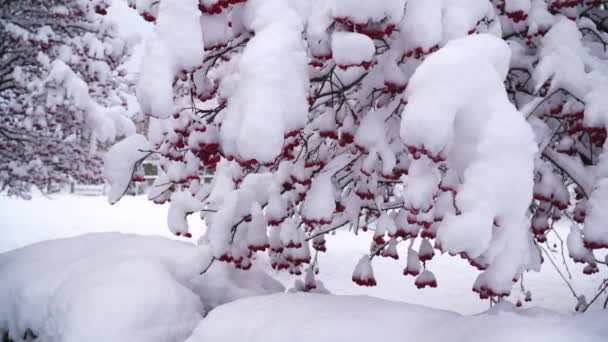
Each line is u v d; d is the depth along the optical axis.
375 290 8.36
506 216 1.75
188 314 3.23
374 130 2.83
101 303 3.03
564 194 3.27
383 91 2.97
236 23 2.34
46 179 9.78
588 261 3.69
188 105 2.83
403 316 2.46
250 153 1.90
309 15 2.26
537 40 3.30
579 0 2.88
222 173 4.22
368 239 13.66
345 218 4.36
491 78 1.83
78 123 8.72
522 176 1.75
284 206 3.50
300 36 2.15
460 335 2.11
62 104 7.98
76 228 14.23
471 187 1.74
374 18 2.04
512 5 2.69
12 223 14.64
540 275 9.50
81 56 8.83
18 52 8.26
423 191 2.27
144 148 3.46
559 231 14.35
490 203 1.71
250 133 1.88
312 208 3.28
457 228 1.71
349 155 3.58
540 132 3.10
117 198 3.44
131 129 9.10
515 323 2.08
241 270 4.15
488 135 1.77
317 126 3.71
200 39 1.99
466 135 1.81
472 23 2.26
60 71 7.82
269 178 3.80
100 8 3.79
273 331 2.50
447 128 1.74
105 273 3.37
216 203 4.00
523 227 2.32
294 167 3.41
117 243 4.21
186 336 3.14
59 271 3.71
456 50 1.86
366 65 2.13
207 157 2.83
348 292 8.19
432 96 1.77
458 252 1.73
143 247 4.09
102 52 8.78
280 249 4.11
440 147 1.76
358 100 3.28
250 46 2.06
